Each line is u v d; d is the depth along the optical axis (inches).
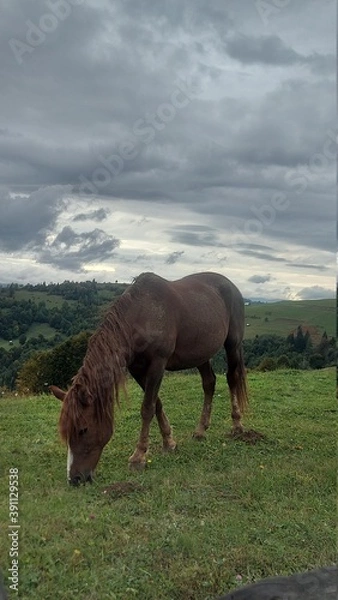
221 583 131.4
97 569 136.8
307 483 202.8
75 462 199.2
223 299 273.3
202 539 153.1
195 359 249.6
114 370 207.0
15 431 272.7
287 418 322.0
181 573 134.9
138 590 128.5
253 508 179.6
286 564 142.1
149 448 249.1
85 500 181.2
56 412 320.2
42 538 149.9
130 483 195.0
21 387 457.7
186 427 290.8
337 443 263.3
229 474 209.9
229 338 278.1
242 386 278.1
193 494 188.9
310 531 161.6
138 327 219.9
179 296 241.0
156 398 229.8
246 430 272.8
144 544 149.4
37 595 124.7
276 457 236.8
